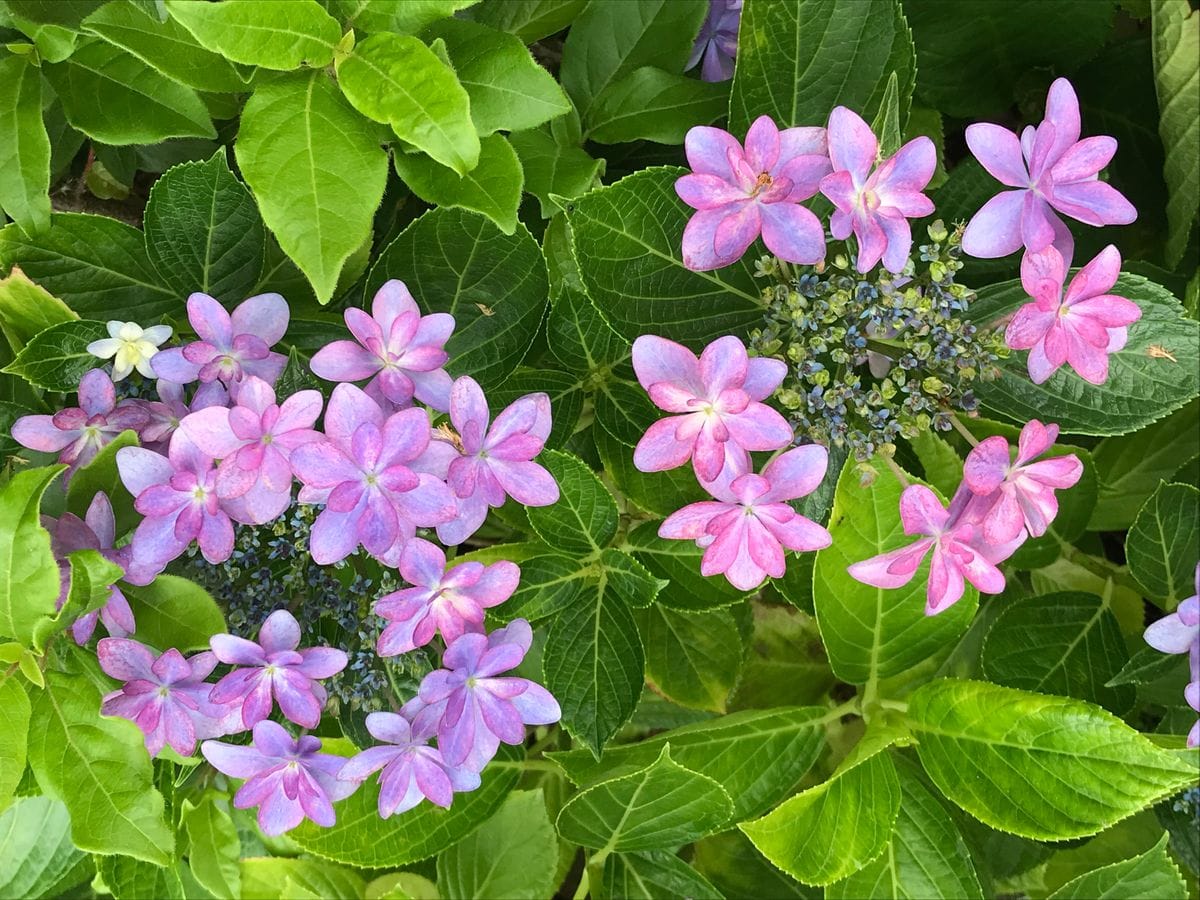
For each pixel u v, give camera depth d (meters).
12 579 0.35
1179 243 0.52
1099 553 0.57
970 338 0.41
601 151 0.51
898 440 0.49
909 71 0.44
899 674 0.53
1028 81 0.56
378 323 0.38
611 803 0.47
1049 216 0.39
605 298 0.43
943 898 0.49
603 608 0.47
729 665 0.52
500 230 0.41
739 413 0.37
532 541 0.47
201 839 0.51
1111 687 0.51
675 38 0.47
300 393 0.36
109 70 0.40
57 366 0.42
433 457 0.38
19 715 0.36
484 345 0.44
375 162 0.36
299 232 0.35
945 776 0.48
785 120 0.44
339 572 0.42
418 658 0.42
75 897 0.55
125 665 0.37
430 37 0.40
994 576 0.40
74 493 0.38
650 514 0.50
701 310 0.44
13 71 0.40
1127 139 0.55
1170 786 0.42
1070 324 0.38
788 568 0.49
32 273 0.43
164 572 0.40
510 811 0.54
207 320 0.39
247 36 0.35
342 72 0.36
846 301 0.40
